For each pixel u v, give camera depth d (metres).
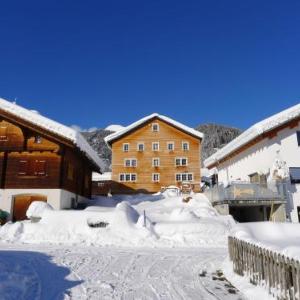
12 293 6.77
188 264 10.96
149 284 8.07
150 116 43.47
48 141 25.75
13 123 25.86
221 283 8.29
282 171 24.83
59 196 24.89
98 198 35.72
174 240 17.64
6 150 25.58
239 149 30.84
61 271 9.39
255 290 7.07
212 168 41.84
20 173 25.36
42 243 16.86
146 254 13.15
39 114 25.44
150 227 18.59
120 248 15.29
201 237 18.06
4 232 18.23
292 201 24.91
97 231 18.19
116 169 42.81
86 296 6.89
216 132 184.75
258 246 7.35
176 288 7.71
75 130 25.12
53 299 6.60
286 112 25.69
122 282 8.23
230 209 30.09
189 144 43.00
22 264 9.97
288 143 25.95
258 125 25.81
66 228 18.62
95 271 9.54
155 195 36.03
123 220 18.62
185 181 41.84
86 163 33.97
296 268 5.56
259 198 24.33
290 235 9.33
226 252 14.09
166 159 42.75
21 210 24.91
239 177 31.62
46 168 25.42
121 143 43.56
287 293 5.89
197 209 24.48
